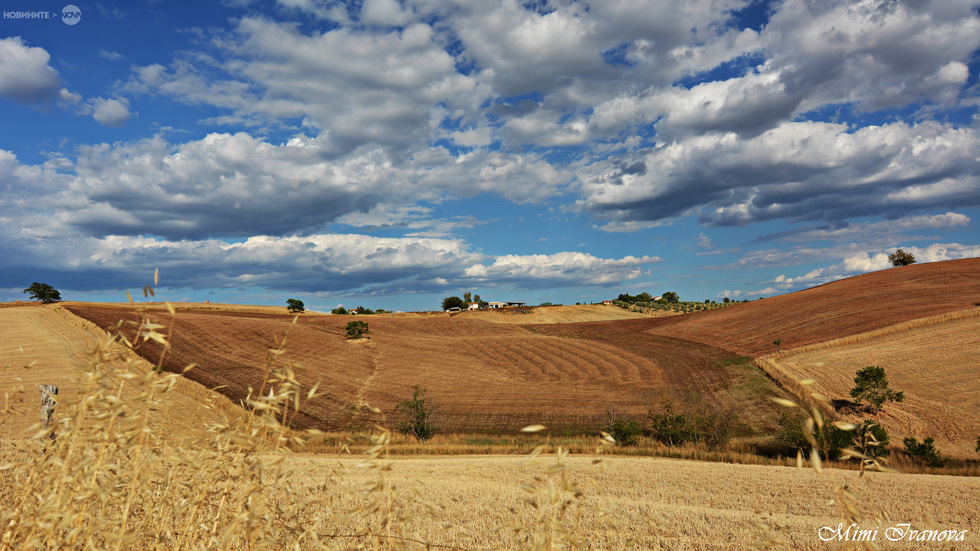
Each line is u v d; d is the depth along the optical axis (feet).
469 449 89.20
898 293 213.25
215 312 267.18
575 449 91.25
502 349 205.36
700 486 56.24
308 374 151.94
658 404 128.06
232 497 10.58
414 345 210.79
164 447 9.57
